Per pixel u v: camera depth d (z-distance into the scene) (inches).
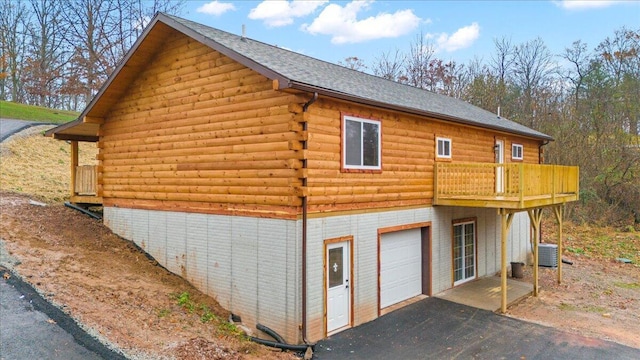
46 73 1341.0
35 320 251.3
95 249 419.5
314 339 323.0
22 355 219.6
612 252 720.3
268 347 309.3
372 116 378.0
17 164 689.0
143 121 436.5
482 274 552.7
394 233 420.5
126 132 455.8
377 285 387.2
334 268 346.0
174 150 406.0
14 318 251.1
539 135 655.1
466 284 511.2
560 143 1038.4
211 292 375.2
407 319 382.0
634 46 1111.6
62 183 660.1
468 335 348.5
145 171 435.5
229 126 358.3
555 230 881.5
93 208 555.8
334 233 341.1
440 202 455.5
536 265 474.0
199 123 382.3
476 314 400.8
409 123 425.7
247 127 344.5
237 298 353.7
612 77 1121.4
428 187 454.6
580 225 911.7
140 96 438.9
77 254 390.6
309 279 318.3
